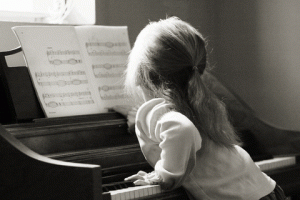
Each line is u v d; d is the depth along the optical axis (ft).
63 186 4.03
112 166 5.98
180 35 4.78
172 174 4.33
